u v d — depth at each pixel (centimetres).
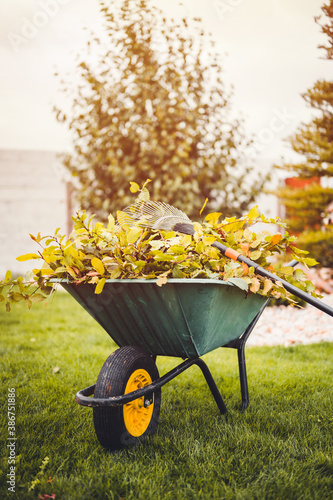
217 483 159
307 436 200
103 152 522
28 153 1049
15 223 1051
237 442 190
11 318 525
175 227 211
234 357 363
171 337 189
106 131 516
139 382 188
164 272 174
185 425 213
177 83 501
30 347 380
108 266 180
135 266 168
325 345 399
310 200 586
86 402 167
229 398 257
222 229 217
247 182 577
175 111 499
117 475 163
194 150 530
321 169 600
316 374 302
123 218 227
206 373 214
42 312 573
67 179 662
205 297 169
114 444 179
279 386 279
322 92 577
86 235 195
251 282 181
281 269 209
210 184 525
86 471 166
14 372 307
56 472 166
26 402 243
